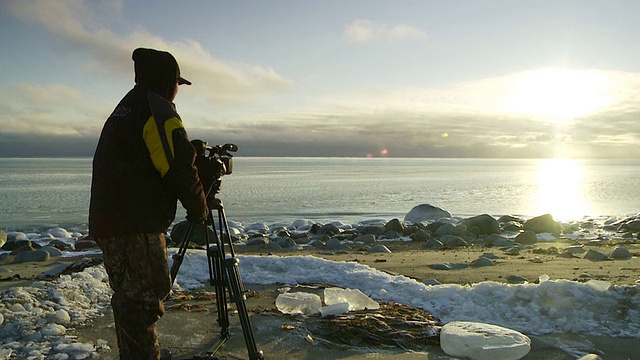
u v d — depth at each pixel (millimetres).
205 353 3990
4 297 4996
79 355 3980
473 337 4062
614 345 4211
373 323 4516
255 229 19047
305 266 6707
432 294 5352
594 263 8883
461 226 16016
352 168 151000
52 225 22312
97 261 7281
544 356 4008
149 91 3131
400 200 34938
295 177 79125
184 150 2998
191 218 3234
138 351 3059
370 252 11820
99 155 3070
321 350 4133
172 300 5422
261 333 4457
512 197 37562
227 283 3789
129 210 3012
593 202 33188
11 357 3918
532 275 7453
